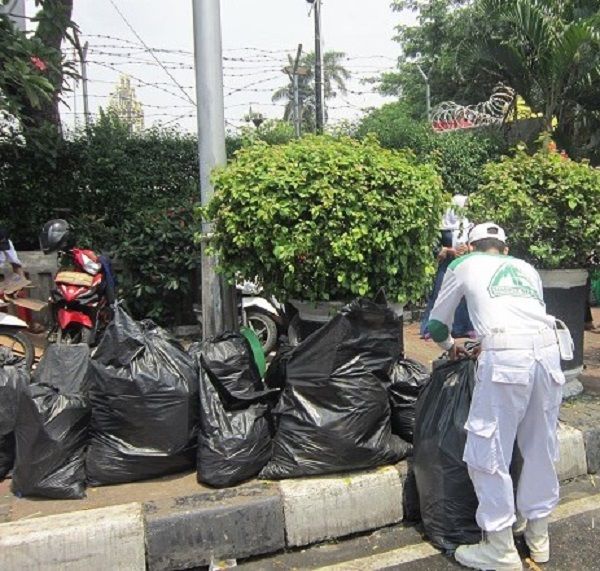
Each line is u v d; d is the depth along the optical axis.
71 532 3.08
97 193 8.31
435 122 13.01
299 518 3.42
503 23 11.73
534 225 4.62
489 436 3.05
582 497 4.00
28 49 6.63
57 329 5.70
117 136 8.48
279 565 3.31
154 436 3.59
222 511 3.29
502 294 3.17
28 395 3.54
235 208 4.05
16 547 3.02
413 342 7.21
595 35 9.58
